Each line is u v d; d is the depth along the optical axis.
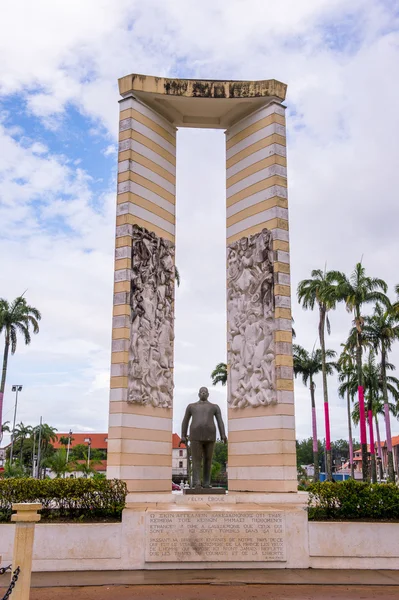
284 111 24.91
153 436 22.09
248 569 14.37
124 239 22.81
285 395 21.80
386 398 57.59
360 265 52.69
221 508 15.63
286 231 23.53
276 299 22.64
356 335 56.47
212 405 20.58
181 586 12.78
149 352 22.52
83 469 69.50
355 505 15.24
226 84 24.95
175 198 25.88
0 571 10.64
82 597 11.84
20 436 105.19
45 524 14.46
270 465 21.48
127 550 14.41
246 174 25.16
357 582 13.15
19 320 60.12
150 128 24.98
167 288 24.08
